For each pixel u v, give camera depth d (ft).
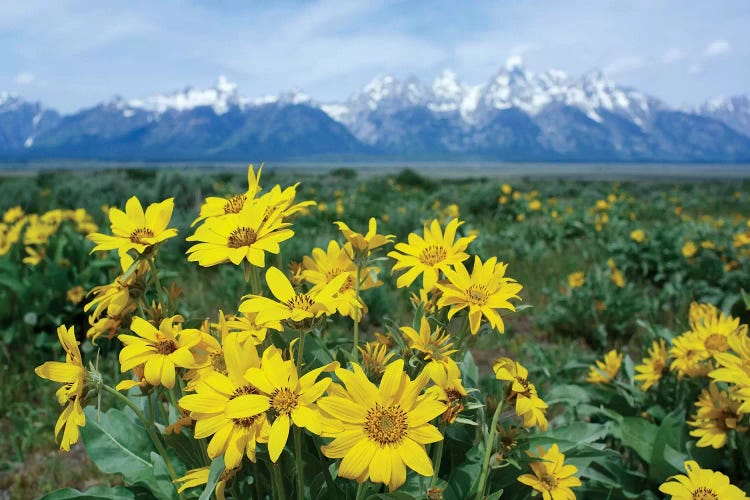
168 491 5.51
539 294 23.08
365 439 3.63
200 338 4.20
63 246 17.07
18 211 21.31
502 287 4.81
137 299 4.76
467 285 4.81
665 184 146.30
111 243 4.57
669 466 7.43
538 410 4.75
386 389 3.69
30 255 17.30
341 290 5.30
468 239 5.29
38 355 14.96
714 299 19.94
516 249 30.71
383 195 69.21
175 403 4.75
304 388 3.61
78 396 4.07
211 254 4.39
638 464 8.96
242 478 5.14
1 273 15.75
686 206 72.64
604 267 26.61
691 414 8.08
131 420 6.70
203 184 43.09
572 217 39.22
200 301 19.24
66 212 21.84
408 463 3.56
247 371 3.66
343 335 16.81
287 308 3.98
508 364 4.91
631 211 52.44
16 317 15.26
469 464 5.33
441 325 5.03
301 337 4.06
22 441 11.68
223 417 3.72
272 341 4.83
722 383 7.22
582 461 6.44
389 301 18.54
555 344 17.75
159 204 4.81
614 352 10.21
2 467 10.98
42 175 72.54
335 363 3.75
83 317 16.03
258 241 4.44
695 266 23.21
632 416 9.29
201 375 4.12
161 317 4.79
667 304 20.48
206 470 4.43
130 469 6.06
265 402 3.54
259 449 4.40
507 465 5.07
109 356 14.96
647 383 8.91
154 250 4.63
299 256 21.99
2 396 12.89
